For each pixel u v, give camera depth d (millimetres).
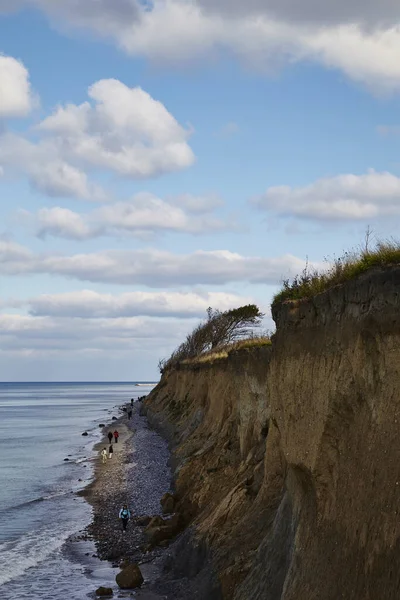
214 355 63938
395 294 12938
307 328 17641
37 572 29594
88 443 87062
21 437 98125
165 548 30500
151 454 65375
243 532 22641
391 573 11523
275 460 23312
